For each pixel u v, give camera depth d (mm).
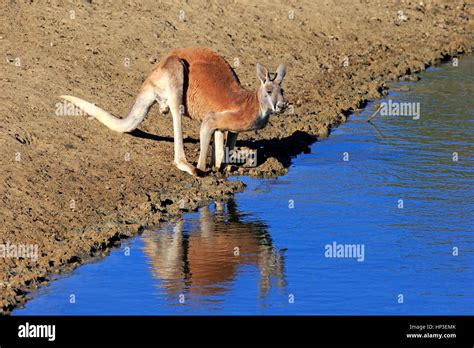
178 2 27422
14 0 24797
